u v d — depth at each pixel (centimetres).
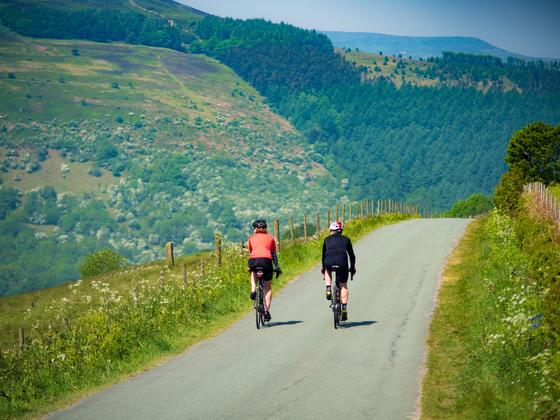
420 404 1461
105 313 2648
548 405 1279
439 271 3731
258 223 2512
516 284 2509
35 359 2236
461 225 7025
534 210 4466
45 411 1645
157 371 1928
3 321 6159
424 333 2216
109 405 1595
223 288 3142
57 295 7312
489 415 1317
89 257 12362
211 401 1550
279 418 1391
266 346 2131
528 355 1562
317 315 2636
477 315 2267
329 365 1838
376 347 2036
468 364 1706
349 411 1422
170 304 2756
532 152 9688
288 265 4041
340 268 2322
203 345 2242
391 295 3031
